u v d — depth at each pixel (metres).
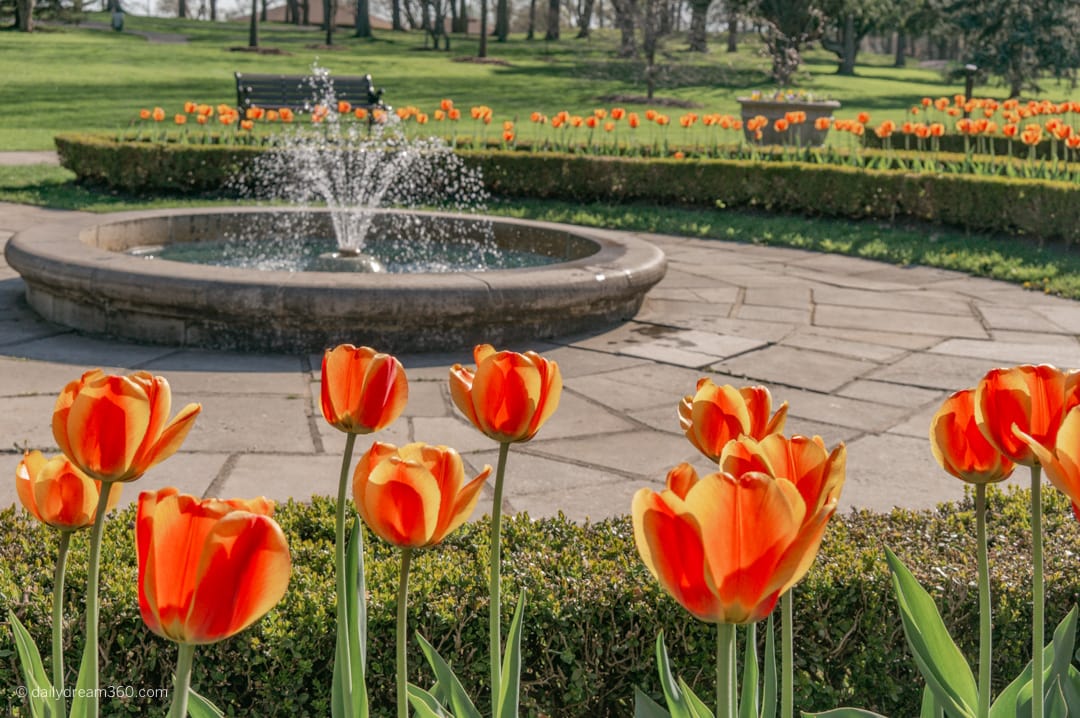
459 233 10.69
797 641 2.75
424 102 31.84
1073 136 12.27
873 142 20.84
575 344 7.34
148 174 14.98
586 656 2.67
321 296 6.67
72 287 7.02
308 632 2.51
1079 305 9.21
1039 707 1.45
